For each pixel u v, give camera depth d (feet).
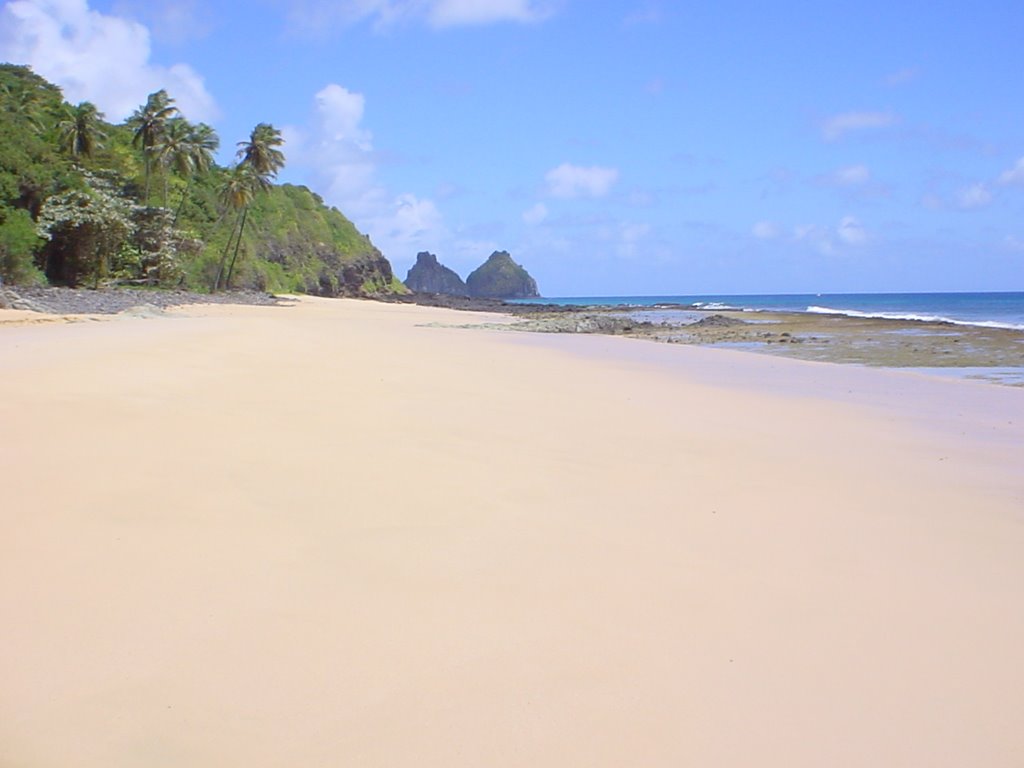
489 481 25.18
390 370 55.06
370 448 28.81
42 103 241.55
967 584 17.87
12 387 34.88
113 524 19.21
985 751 11.51
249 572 16.92
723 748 11.43
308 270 341.21
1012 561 19.49
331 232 388.16
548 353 88.17
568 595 16.48
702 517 22.39
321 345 73.41
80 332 72.23
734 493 25.20
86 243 186.80
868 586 17.57
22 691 12.11
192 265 242.99
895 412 45.73
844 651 14.42
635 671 13.47
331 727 11.60
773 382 61.82
